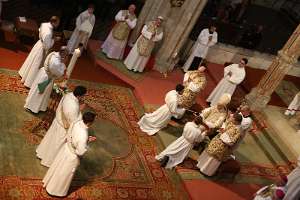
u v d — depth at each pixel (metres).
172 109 10.35
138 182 9.09
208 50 14.57
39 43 10.06
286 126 12.85
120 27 12.73
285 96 14.96
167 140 10.61
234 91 13.37
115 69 12.66
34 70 10.12
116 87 12.07
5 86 10.09
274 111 13.48
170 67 13.58
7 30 11.86
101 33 14.45
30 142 8.79
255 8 22.69
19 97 9.91
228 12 17.77
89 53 13.12
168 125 11.16
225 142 9.52
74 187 8.25
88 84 11.65
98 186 8.52
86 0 14.82
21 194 7.64
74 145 7.45
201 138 9.65
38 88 9.22
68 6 13.62
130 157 9.68
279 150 11.82
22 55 11.62
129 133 10.41
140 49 12.59
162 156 9.80
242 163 11.01
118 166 9.27
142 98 11.79
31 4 14.55
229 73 12.49
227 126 9.63
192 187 9.55
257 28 16.16
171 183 9.46
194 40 14.62
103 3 15.06
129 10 12.70
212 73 14.47
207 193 9.56
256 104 13.00
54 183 7.77
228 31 16.59
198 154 10.62
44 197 7.78
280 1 23.42
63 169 7.65
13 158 8.27
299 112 13.28
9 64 11.01
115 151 9.66
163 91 12.48
